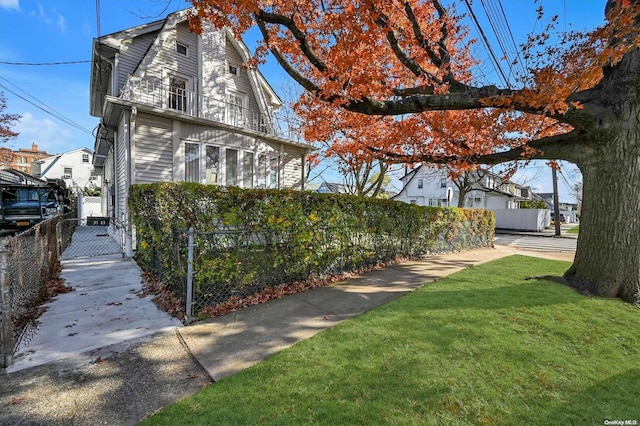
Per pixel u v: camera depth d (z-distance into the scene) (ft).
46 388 7.88
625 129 14.84
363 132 26.00
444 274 20.16
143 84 29.40
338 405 6.93
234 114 36.60
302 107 30.89
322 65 14.74
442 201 105.50
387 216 23.24
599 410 6.97
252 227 14.46
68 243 30.76
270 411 6.78
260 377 8.13
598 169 15.80
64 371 8.64
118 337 10.75
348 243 19.69
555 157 17.97
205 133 31.94
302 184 43.47
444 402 7.07
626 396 7.50
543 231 76.18
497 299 14.16
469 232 34.42
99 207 68.03
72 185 101.30
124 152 27.66
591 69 12.01
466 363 8.70
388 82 20.38
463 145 22.06
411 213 26.03
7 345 8.86
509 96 14.38
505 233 70.59
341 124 25.08
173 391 7.77
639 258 14.53
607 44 13.30
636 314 12.84
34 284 14.01
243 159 36.09
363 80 13.76
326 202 17.98
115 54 29.91
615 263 14.90
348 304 14.05
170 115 28.27
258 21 14.61
